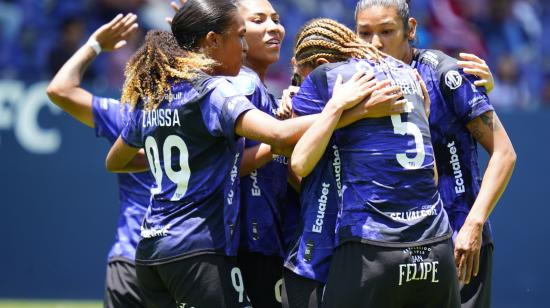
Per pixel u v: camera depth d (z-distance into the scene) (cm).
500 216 3422
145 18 4044
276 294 1571
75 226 3297
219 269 1396
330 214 1415
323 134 1342
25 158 3297
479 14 4381
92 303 3253
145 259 1438
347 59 1457
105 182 3306
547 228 3441
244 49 1507
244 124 1369
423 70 1554
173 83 1429
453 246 1462
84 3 3991
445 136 1541
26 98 3316
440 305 1377
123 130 1529
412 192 1355
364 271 1332
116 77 3806
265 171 1576
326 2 4347
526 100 4191
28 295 3275
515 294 3412
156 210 1440
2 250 3272
